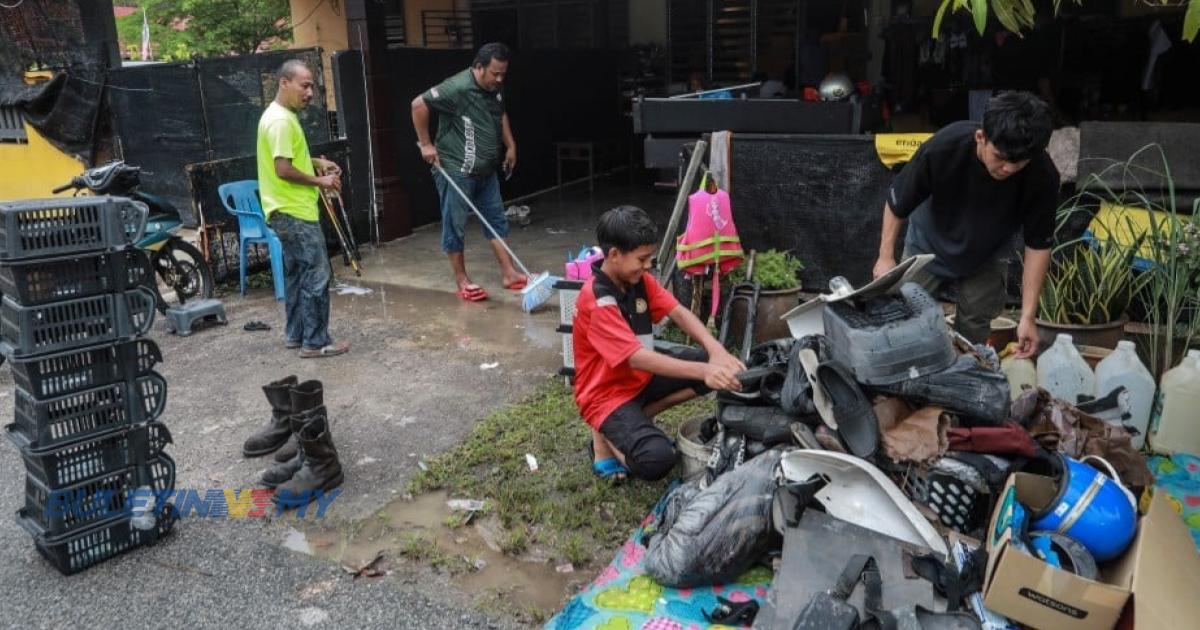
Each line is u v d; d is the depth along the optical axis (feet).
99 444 9.89
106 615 9.19
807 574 8.10
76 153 30.22
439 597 9.33
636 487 11.27
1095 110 28.25
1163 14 26.99
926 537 8.41
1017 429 9.09
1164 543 7.98
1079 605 7.36
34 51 29.91
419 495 11.43
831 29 31.65
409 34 38.58
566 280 14.21
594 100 35.53
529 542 10.24
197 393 15.12
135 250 9.80
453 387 14.99
